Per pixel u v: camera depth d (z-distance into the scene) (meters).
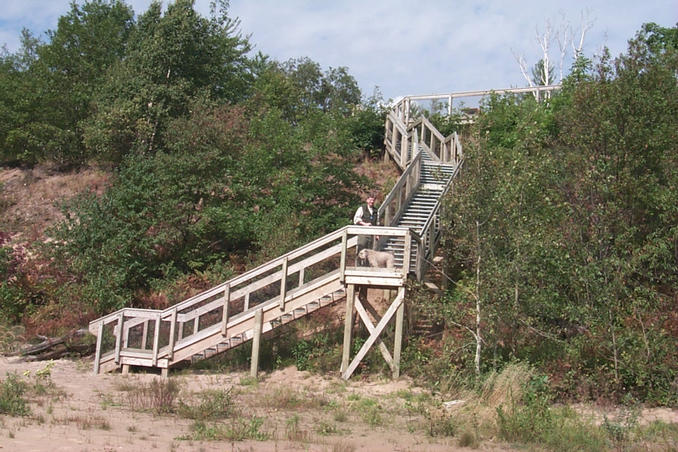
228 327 14.23
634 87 15.66
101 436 7.95
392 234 13.69
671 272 14.18
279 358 14.65
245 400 11.77
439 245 17.33
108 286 17.50
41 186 27.47
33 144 29.28
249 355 15.06
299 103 36.91
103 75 30.73
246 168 20.83
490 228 13.08
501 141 21.25
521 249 12.92
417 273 14.32
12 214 25.45
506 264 12.94
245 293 14.34
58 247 18.95
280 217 19.23
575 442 9.09
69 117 30.16
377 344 14.35
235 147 21.83
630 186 14.76
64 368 14.79
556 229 13.52
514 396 11.11
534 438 9.39
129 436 8.11
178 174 20.38
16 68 34.25
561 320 13.73
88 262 18.08
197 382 13.46
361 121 27.75
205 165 20.27
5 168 30.11
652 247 13.20
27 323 17.55
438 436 9.37
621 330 12.23
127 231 18.30
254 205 20.58
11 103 30.23
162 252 19.58
